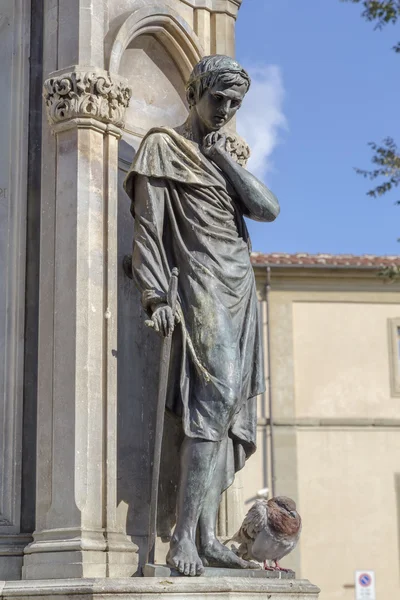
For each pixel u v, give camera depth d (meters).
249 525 6.18
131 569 5.44
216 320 5.69
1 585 5.10
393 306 26.45
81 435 5.49
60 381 5.60
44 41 6.21
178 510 5.61
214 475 5.77
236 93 6.07
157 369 6.34
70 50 6.05
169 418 6.17
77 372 5.56
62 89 5.90
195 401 5.65
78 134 5.87
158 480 5.59
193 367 5.68
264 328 26.03
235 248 5.93
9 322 5.90
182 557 5.40
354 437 25.64
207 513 5.73
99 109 5.90
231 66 6.05
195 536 5.65
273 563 6.48
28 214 6.05
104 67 6.13
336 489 25.28
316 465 25.39
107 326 5.72
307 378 25.92
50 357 5.69
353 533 25.02
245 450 6.11
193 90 6.15
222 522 6.54
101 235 5.84
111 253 5.84
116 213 5.94
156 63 6.92
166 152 5.90
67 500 5.42
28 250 6.01
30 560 5.38
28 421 5.81
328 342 26.14
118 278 6.21
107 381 5.65
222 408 5.61
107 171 5.93
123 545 5.45
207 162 5.98
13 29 6.30
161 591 5.05
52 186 5.92
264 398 25.64
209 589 5.20
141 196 5.87
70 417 5.52
